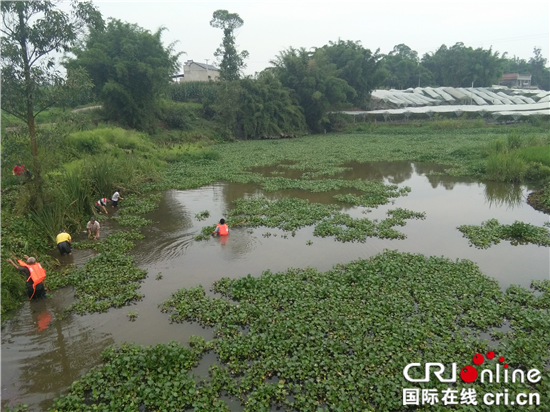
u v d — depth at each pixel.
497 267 11.87
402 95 70.00
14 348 8.30
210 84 55.91
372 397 6.69
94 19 13.59
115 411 6.44
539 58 115.44
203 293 10.27
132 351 7.81
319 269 11.84
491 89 81.50
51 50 13.19
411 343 7.92
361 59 60.00
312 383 6.90
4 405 6.71
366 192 21.56
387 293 9.95
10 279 10.10
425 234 14.82
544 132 47.44
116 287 10.64
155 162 28.64
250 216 16.83
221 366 7.58
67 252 13.07
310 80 54.12
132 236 14.55
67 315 9.50
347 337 8.20
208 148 37.53
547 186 21.25
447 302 9.39
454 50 87.81
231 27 49.75
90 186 18.42
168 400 6.64
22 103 13.12
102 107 39.19
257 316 9.06
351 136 51.72
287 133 53.09
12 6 11.98
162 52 37.94
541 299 9.53
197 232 15.16
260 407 6.44
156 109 40.62
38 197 14.34
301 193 21.59
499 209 18.27
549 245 13.47
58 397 6.90
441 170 28.22
